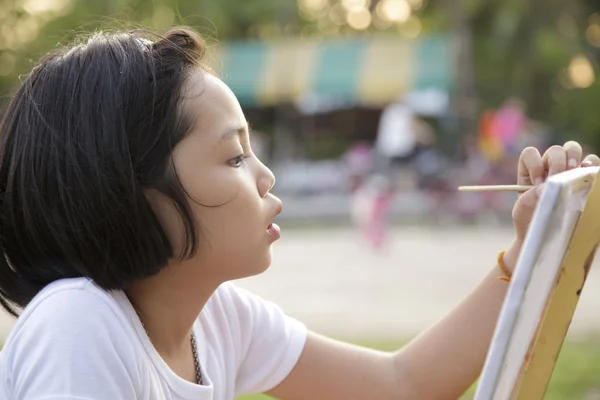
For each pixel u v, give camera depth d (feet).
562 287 3.62
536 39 59.57
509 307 3.28
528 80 61.87
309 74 50.44
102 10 51.44
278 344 4.94
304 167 50.44
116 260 3.86
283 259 30.14
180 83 3.97
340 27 78.54
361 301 20.77
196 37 4.25
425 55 49.11
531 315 3.45
